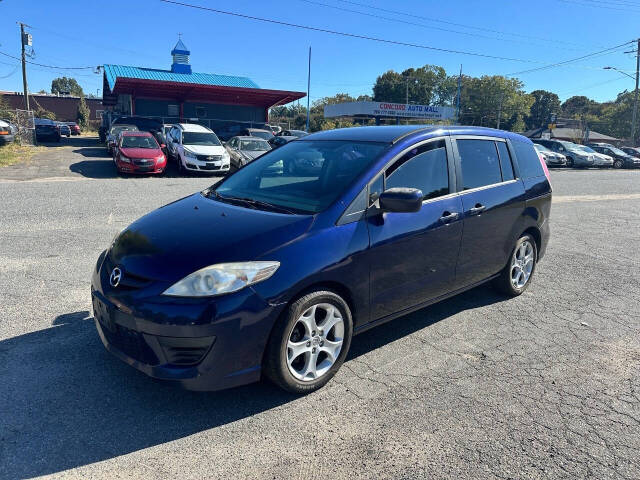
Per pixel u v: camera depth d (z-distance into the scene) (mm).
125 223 7359
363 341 3873
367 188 3309
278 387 3074
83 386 3000
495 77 94688
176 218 3316
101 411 2771
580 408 3018
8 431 2555
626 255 7039
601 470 2461
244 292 2652
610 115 84625
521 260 4992
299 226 2980
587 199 13180
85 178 13633
